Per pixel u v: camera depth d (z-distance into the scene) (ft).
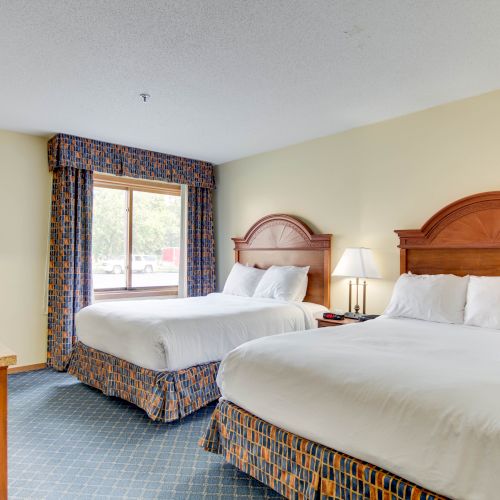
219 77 9.28
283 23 7.09
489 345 6.96
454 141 10.73
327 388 5.49
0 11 6.73
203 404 9.78
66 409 10.21
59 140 13.50
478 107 10.29
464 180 10.52
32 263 13.97
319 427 5.48
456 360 5.97
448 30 7.28
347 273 11.80
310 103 10.87
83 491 6.65
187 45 7.85
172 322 9.71
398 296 10.28
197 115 11.80
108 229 16.39
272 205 15.80
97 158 14.37
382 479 4.74
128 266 16.85
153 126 12.81
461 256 10.31
